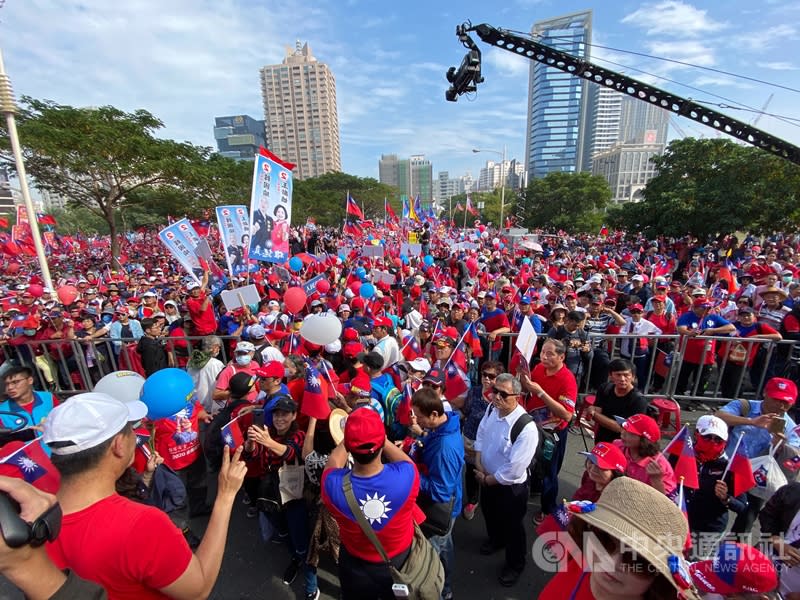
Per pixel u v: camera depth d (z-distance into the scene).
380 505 2.36
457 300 9.63
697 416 6.42
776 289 7.71
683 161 33.94
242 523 4.50
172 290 12.30
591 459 2.94
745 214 27.88
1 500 1.23
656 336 6.68
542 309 9.20
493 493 3.68
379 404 4.12
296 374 4.52
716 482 3.41
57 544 1.60
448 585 3.39
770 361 7.03
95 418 1.67
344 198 79.62
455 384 5.16
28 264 27.19
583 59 8.73
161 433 4.06
